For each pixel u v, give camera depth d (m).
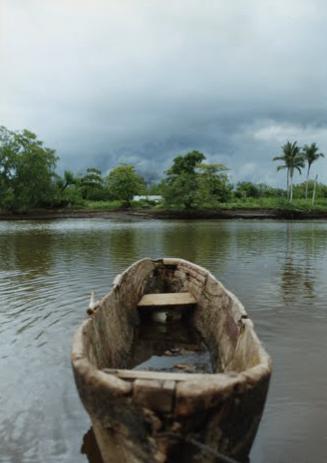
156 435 3.06
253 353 4.13
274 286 11.29
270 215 53.94
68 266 14.45
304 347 6.71
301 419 4.59
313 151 63.00
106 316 5.76
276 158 63.06
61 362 6.11
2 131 56.66
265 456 3.98
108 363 5.14
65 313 8.66
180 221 47.97
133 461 3.29
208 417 3.05
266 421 4.55
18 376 5.64
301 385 5.36
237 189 77.81
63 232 30.38
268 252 18.56
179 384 3.03
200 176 58.69
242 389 3.13
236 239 24.86
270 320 8.15
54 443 4.18
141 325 8.02
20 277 12.49
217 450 3.24
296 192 77.69
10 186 56.03
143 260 9.18
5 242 22.84
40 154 57.28
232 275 12.96
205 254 17.77
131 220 49.53
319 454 4.02
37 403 4.93
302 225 40.88
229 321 5.72
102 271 13.41
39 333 7.41
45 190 58.28
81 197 69.38
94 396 3.29
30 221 47.34
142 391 3.00
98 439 3.60
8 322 8.04
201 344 6.98
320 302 9.52
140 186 70.38
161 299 8.09
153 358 6.38
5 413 4.71
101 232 30.41
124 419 3.17
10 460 3.94
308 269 14.05
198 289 8.07
